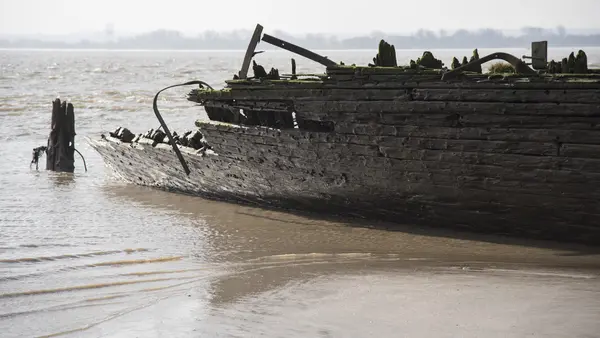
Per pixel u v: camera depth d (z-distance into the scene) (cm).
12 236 1130
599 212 885
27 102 4075
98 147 1791
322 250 999
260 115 1248
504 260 891
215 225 1196
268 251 1008
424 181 1014
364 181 1091
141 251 1030
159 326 692
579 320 622
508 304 680
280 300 754
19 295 818
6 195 1534
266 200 1320
